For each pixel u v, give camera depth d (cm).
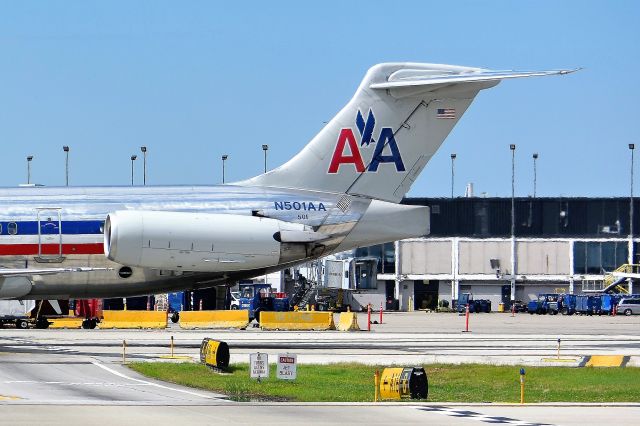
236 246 13075
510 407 7981
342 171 13588
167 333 17062
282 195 13512
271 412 7481
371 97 13512
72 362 11312
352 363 11431
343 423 6962
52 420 6912
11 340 14788
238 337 15925
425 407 7912
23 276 13362
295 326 18612
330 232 13475
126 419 6994
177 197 13475
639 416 7450
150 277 13625
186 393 8831
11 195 13512
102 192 13600
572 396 8912
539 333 18288
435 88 13275
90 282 13550
